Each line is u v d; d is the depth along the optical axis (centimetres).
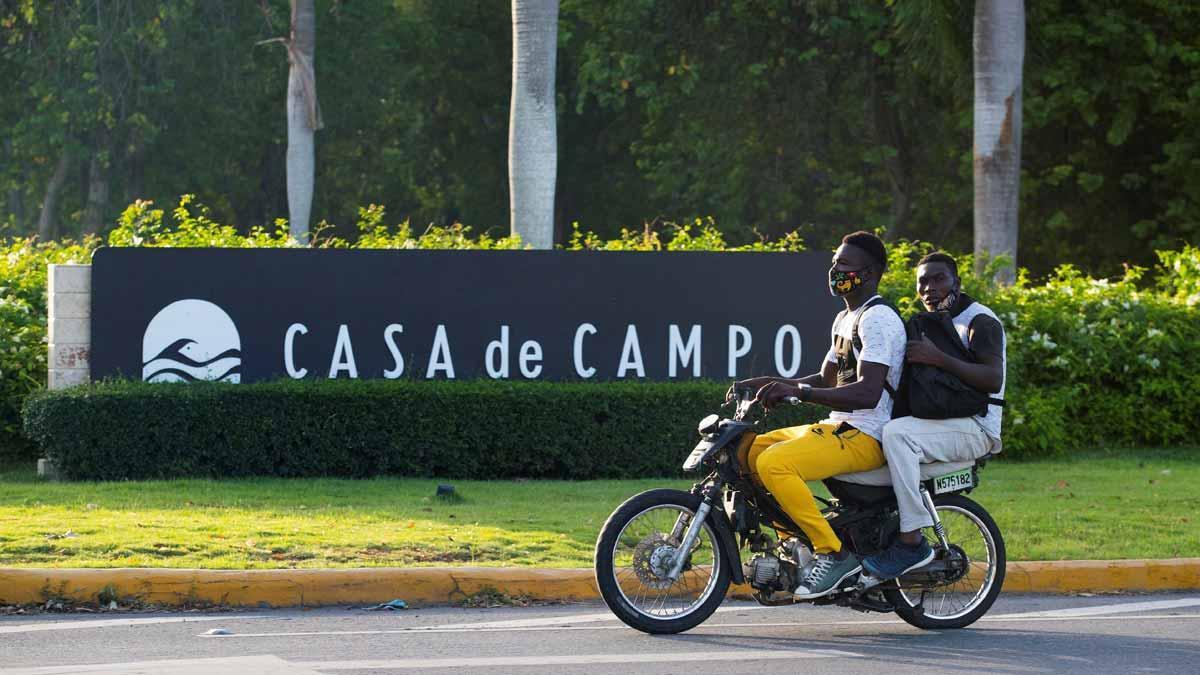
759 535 2330
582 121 11719
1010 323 4909
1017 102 6144
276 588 2550
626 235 4981
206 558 2702
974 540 2439
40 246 5169
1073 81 7950
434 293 4291
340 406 4072
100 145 10306
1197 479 4138
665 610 2348
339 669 2066
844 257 2322
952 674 2077
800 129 9212
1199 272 5369
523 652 2194
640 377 4338
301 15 7950
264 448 4050
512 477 4197
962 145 9106
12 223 12331
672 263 4350
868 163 9400
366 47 11131
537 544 2916
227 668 2058
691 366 4353
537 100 5362
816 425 2320
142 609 2509
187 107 10438
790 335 4369
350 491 3722
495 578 2617
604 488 3884
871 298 2323
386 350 4275
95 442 3972
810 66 8962
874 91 9038
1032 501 3641
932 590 2397
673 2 8856
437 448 4103
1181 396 5081
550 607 2589
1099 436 5100
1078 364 4988
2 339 4469
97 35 9656
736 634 2358
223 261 4228
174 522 3041
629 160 11712
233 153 11112
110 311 4191
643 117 10969
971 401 2295
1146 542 3064
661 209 11244
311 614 2495
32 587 2491
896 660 2164
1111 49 7981
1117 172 8850
